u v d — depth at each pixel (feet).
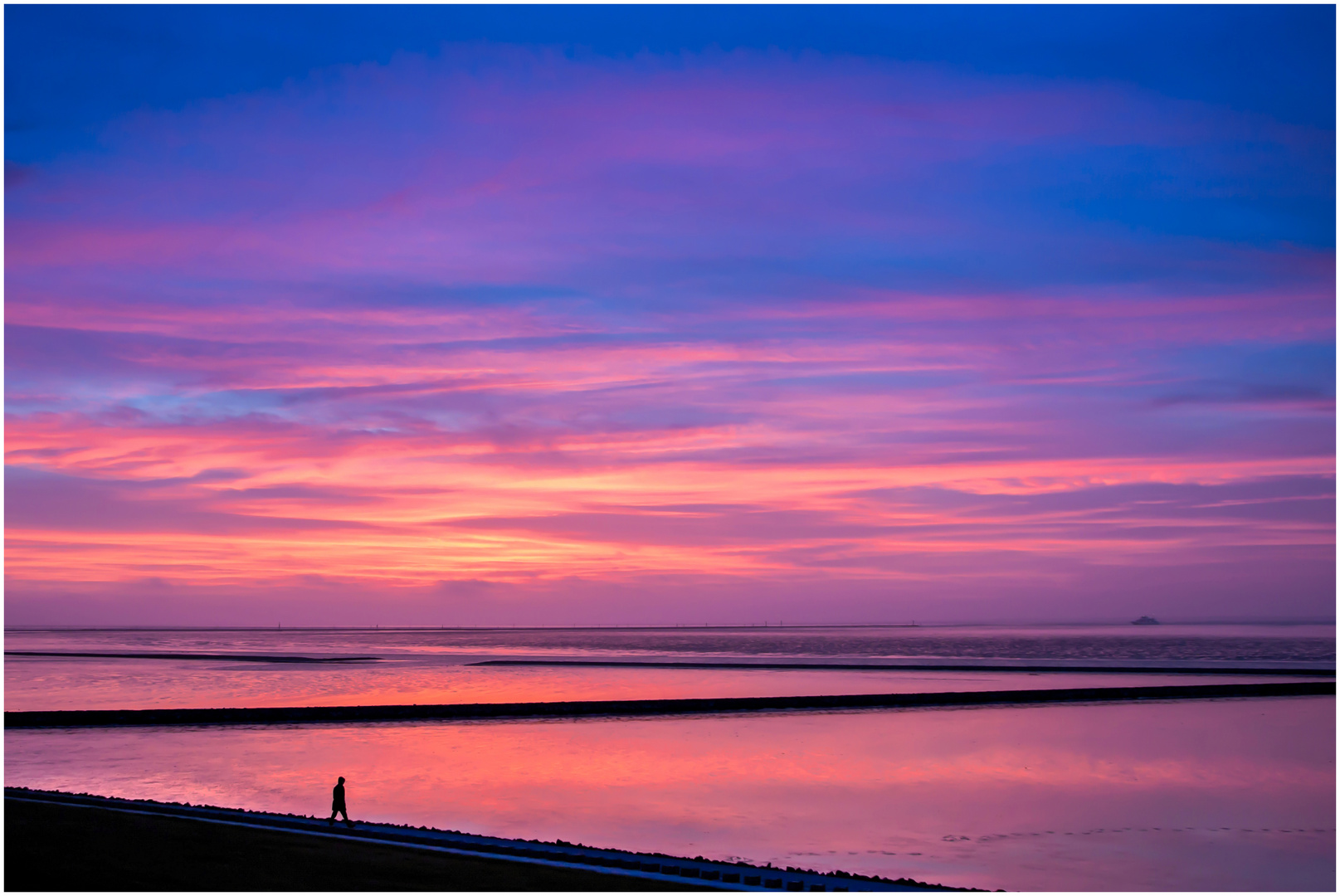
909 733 240.53
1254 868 119.75
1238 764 194.59
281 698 353.92
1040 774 182.91
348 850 91.61
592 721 265.75
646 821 142.20
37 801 108.58
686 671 533.14
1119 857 123.95
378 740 226.38
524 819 142.82
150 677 480.64
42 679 460.96
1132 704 308.81
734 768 188.14
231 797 156.66
